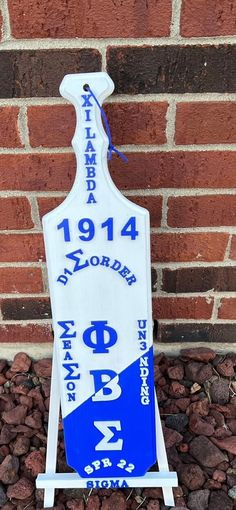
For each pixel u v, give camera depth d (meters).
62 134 0.95
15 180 1.00
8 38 0.87
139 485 1.02
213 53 0.88
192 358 1.23
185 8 0.84
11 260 1.10
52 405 1.02
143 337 0.92
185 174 0.99
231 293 1.15
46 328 1.20
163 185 1.01
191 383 1.22
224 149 0.97
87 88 0.78
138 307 0.90
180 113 0.93
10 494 1.06
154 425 0.99
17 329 1.21
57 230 0.84
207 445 1.11
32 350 1.23
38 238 1.07
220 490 1.07
